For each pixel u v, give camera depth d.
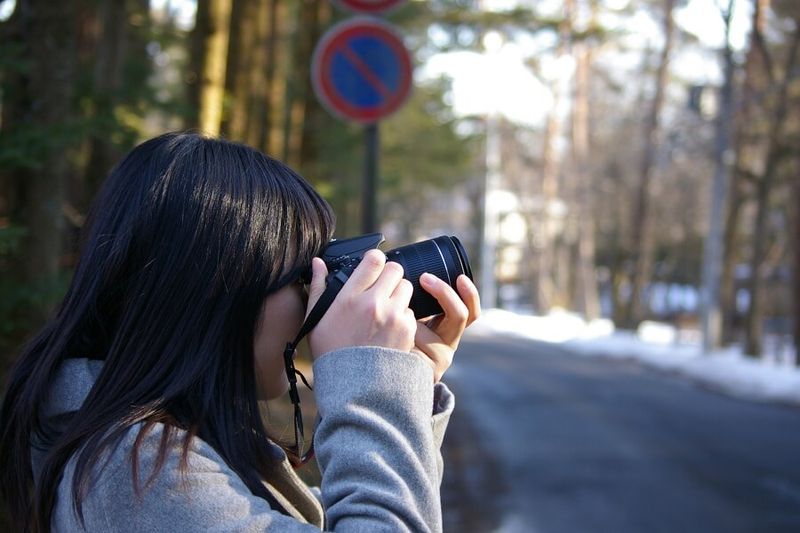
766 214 21.20
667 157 26.77
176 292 1.00
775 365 19.62
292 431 1.33
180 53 12.27
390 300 1.03
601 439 9.83
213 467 0.94
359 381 0.97
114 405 0.97
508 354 26.00
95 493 0.91
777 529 5.96
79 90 5.41
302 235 1.07
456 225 56.25
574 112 36.06
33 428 1.04
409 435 0.98
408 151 20.58
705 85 20.70
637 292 30.61
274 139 10.91
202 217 1.01
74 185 7.52
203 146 1.06
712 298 21.75
